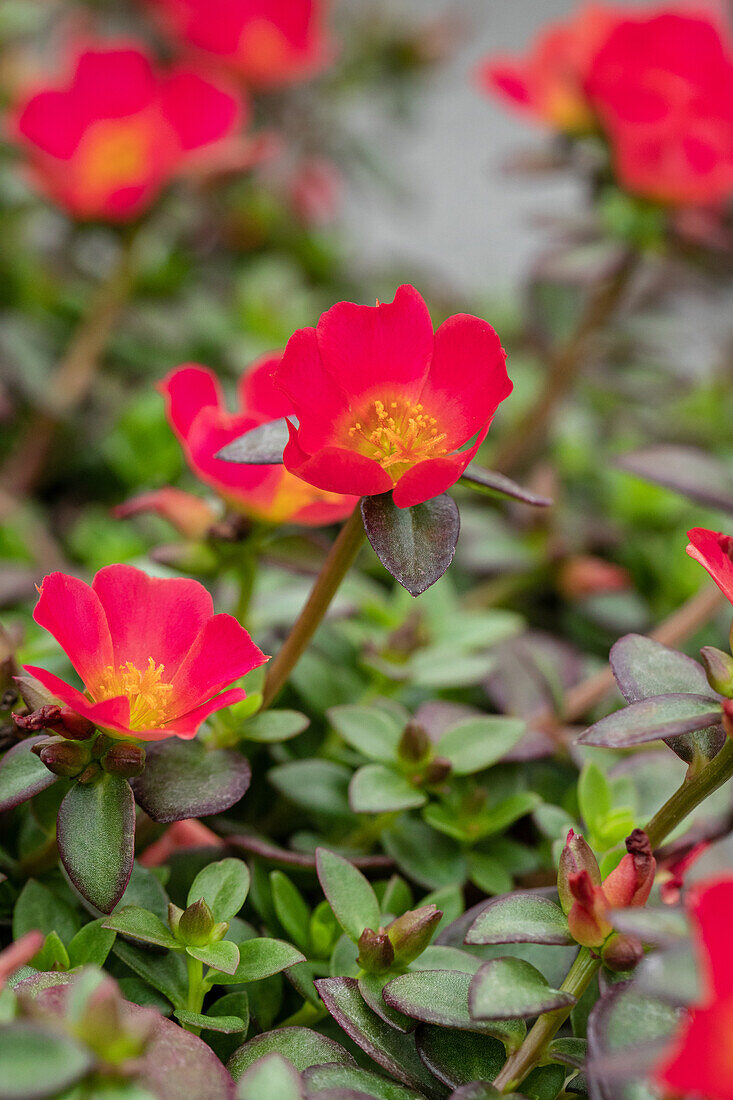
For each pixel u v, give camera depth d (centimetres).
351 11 82
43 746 38
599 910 37
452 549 38
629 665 39
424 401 39
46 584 37
